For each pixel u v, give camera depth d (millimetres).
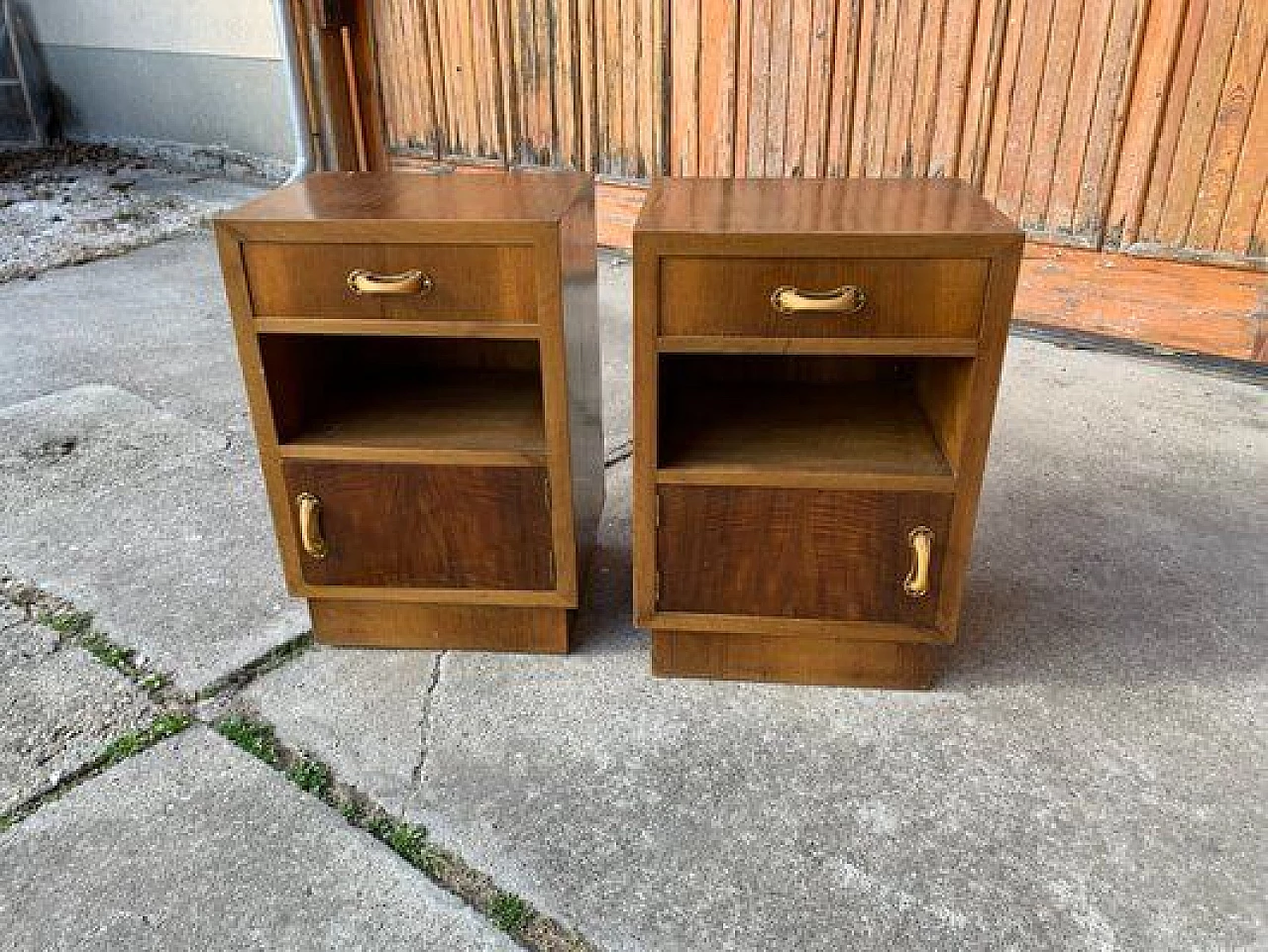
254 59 5117
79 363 3023
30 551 1997
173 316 3453
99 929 1189
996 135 2867
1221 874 1254
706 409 1667
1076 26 2623
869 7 2930
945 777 1419
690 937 1179
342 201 1506
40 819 1346
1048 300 2975
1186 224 2658
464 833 1328
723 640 1597
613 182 3781
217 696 1589
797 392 1738
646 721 1539
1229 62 2445
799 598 1528
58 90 6414
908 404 1682
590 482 1806
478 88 4012
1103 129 2686
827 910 1214
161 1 5395
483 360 1848
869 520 1457
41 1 6125
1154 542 1992
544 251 1354
